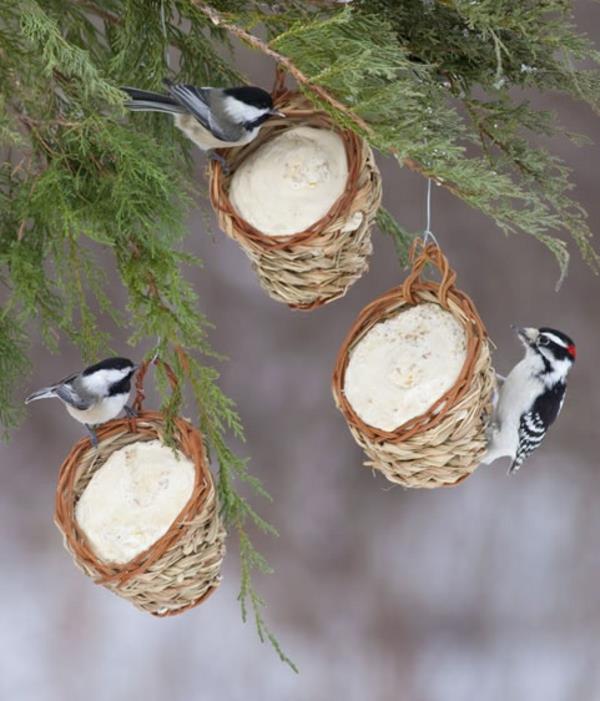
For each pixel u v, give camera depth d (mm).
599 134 22609
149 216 8773
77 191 8797
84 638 21734
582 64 10758
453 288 9016
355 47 8375
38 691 20922
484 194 8164
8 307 8781
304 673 21906
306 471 23641
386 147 8023
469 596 23078
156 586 8938
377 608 22766
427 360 8945
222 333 23859
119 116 8766
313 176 8914
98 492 9102
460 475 8984
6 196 9273
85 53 8414
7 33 8867
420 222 23328
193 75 10469
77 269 8977
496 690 22250
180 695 21312
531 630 22938
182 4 9641
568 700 22219
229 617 22422
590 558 23406
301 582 22859
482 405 8883
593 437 24016
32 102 8867
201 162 14445
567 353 10227
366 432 8727
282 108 9227
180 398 9078
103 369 9094
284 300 9391
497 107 9812
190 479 9102
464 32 9602
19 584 22156
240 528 9367
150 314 8750
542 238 8203
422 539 23484
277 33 9477
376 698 21969
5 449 22844
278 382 23859
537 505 23984
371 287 23531
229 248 24078
